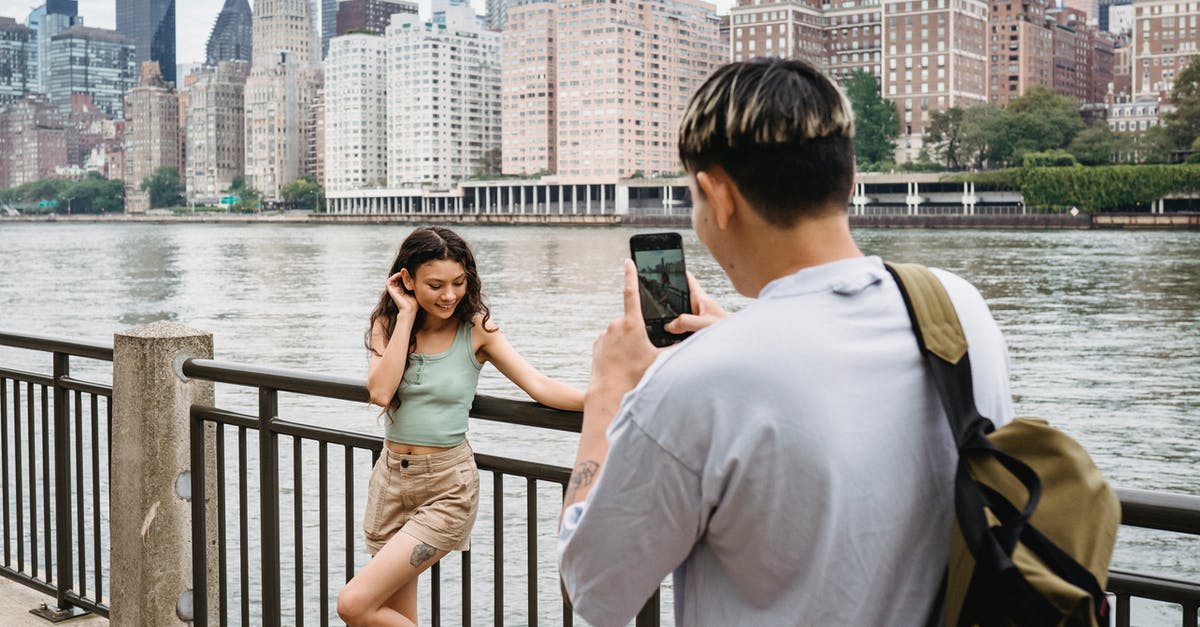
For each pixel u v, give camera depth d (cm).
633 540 144
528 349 3023
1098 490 129
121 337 400
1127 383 2469
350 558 345
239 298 4903
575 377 2545
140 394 394
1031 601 120
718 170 147
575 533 148
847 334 140
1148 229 12412
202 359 389
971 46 17700
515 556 975
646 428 140
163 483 396
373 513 325
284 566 921
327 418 1633
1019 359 2906
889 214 14400
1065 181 13000
